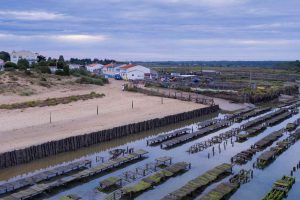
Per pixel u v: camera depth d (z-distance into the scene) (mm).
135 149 62312
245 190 44562
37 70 146000
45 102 91188
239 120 88875
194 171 51188
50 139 59625
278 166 54125
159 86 145250
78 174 46656
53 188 43531
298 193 44281
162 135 69750
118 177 46125
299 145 66000
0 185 43438
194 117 91188
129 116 81875
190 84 151125
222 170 49062
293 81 190750
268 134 74875
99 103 96188
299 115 99375
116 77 182625
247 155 57562
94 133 62531
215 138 69125
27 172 50906
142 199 41188
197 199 41219
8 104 86500
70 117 76562
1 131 62656
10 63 145250
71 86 126812
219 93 125625
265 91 134750
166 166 52969
